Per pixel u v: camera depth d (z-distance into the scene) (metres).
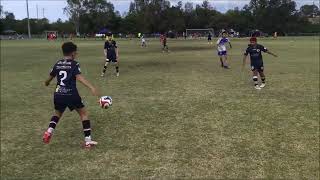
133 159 7.69
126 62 28.69
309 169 7.04
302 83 16.30
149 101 12.93
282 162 7.37
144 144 8.55
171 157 7.75
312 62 26.53
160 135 9.17
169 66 25.03
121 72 21.95
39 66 27.19
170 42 73.00
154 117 10.80
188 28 148.62
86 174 7.03
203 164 7.35
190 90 14.92
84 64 27.73
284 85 15.82
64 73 7.81
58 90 7.89
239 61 28.28
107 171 7.13
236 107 11.76
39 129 10.02
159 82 17.38
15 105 12.99
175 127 9.79
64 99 7.85
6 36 145.00
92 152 8.12
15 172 7.21
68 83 7.84
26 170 7.29
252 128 9.53
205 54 36.75
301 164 7.27
